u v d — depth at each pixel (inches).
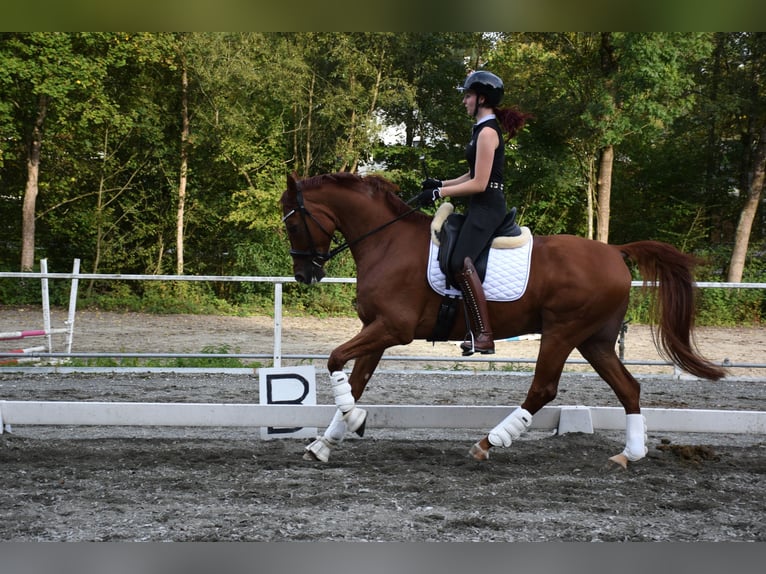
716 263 898.7
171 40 812.6
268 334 606.5
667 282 217.3
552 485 198.1
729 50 871.7
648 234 986.1
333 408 237.5
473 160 210.2
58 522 166.7
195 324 660.1
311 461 221.1
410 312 211.0
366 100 918.4
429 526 166.9
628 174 1008.2
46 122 834.2
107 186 902.4
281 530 162.6
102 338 560.7
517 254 210.4
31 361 431.5
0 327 609.9
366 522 168.4
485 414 238.1
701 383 420.5
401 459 226.2
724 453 241.3
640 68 749.9
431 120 1002.7
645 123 798.5
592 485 199.5
